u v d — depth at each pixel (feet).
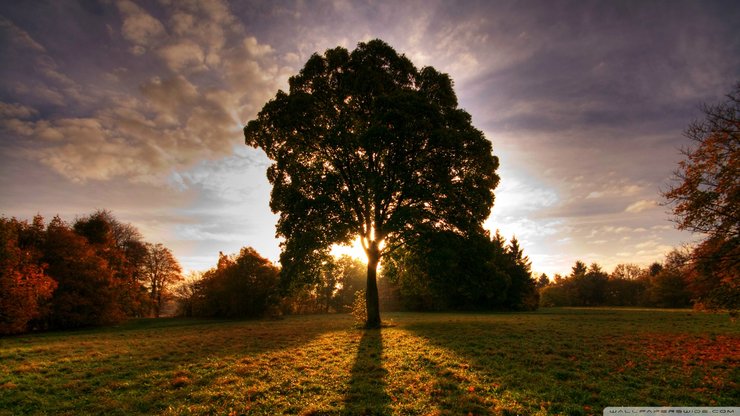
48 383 36.91
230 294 166.81
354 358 45.91
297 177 83.87
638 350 50.26
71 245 126.41
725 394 30.30
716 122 58.85
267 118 85.87
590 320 106.63
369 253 88.22
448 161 79.05
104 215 188.44
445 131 73.36
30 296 100.42
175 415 27.40
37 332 111.65
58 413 28.63
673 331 74.13
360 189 84.94
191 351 55.67
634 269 402.31
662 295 242.99
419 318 130.11
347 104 85.10
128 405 29.73
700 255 58.13
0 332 95.45
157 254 210.79
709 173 58.85
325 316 179.42
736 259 54.90
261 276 170.50
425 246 77.25
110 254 153.28
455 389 32.14
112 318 128.06
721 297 55.72
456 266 80.64
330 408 27.94
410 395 30.73
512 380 34.65
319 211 78.95
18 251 104.94
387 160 79.51
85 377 39.47
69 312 119.44
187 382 36.17
